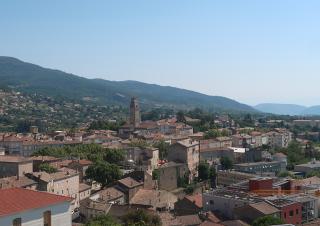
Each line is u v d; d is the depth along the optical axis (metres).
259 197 165.88
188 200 179.25
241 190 183.38
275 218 135.62
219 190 181.88
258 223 133.88
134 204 196.88
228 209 163.38
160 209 193.12
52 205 61.59
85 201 188.38
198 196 189.25
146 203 198.00
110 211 173.62
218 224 140.25
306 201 160.50
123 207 177.00
